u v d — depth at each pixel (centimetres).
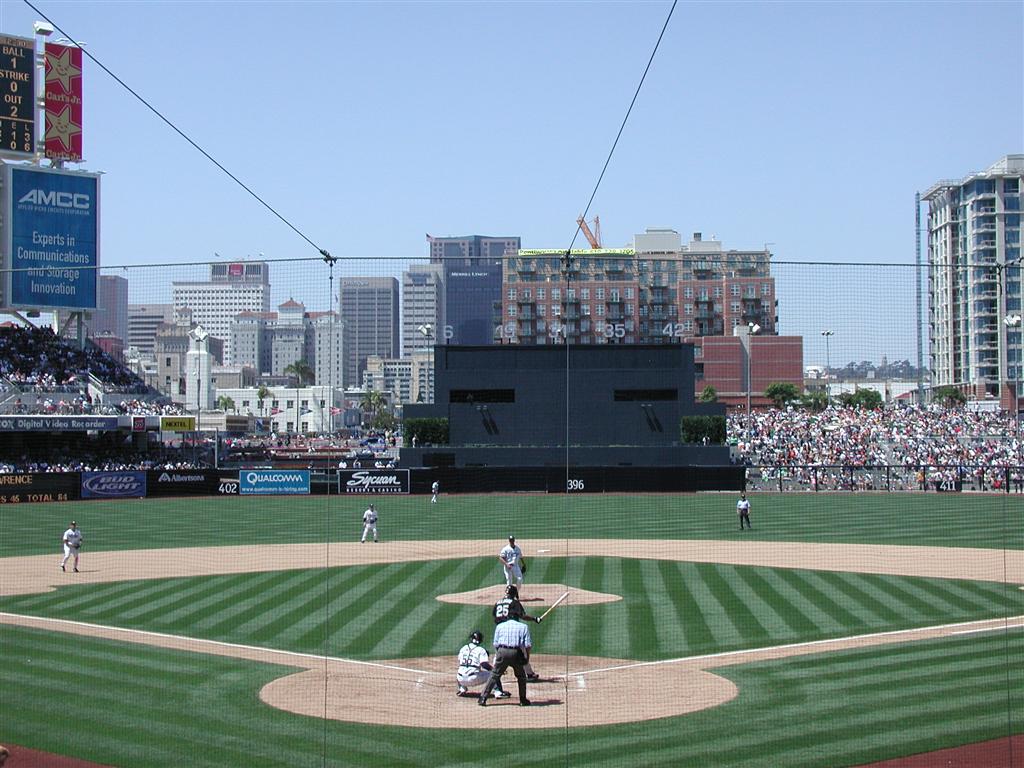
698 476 8531
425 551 5038
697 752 1888
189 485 8512
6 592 3809
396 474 8600
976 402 6450
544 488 8619
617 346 9000
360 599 3584
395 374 15762
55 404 8506
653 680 2434
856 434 9319
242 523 6488
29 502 7969
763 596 3612
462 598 3600
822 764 1823
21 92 9175
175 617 3269
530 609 3388
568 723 2061
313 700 2262
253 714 2150
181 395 9862
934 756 1864
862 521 6384
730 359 8181
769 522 6353
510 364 9100
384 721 2098
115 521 6625
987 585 3841
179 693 2323
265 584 3950
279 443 10775
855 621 3142
